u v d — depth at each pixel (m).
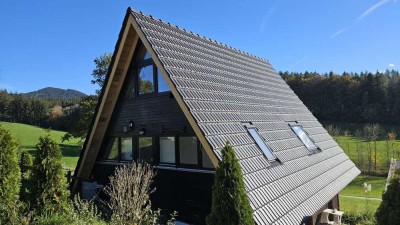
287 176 9.67
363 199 22.58
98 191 12.87
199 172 9.45
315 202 9.63
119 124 12.12
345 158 15.95
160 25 11.45
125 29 10.50
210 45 14.07
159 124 10.61
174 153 10.28
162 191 10.47
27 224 7.56
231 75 12.91
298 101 18.09
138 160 11.39
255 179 8.24
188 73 10.09
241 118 10.33
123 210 7.80
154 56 9.56
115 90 11.72
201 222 9.38
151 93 10.99
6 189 9.70
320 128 16.92
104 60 25.09
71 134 24.62
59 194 9.01
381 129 51.28
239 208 6.00
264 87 15.05
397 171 7.74
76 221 7.84
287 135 12.39
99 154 13.01
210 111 9.23
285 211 8.06
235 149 8.66
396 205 7.44
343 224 15.31
